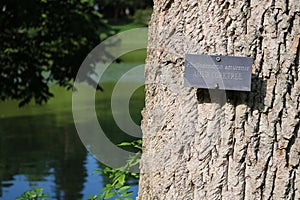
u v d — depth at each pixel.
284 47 2.71
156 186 2.98
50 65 10.34
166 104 2.94
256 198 2.75
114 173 3.93
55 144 11.46
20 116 14.70
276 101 2.71
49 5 10.00
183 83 2.80
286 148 2.72
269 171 2.74
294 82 2.72
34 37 10.12
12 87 10.12
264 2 2.71
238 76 2.69
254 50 2.73
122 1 28.98
